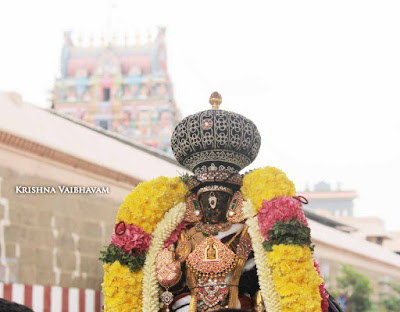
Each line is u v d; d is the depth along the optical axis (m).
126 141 12.90
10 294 8.09
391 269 20.30
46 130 8.97
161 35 39.00
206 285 2.62
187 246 2.69
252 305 2.64
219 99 2.90
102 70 38.12
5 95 8.53
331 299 2.75
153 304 2.68
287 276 2.50
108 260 2.73
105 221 9.80
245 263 2.66
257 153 2.86
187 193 2.81
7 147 8.35
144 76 38.12
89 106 37.38
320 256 16.59
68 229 9.16
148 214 2.74
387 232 36.12
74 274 9.13
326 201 45.56
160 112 37.56
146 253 2.74
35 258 8.58
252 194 2.69
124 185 10.16
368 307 17.78
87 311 9.22
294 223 2.56
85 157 9.38
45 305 8.55
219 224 2.72
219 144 2.73
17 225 8.41
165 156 13.03
